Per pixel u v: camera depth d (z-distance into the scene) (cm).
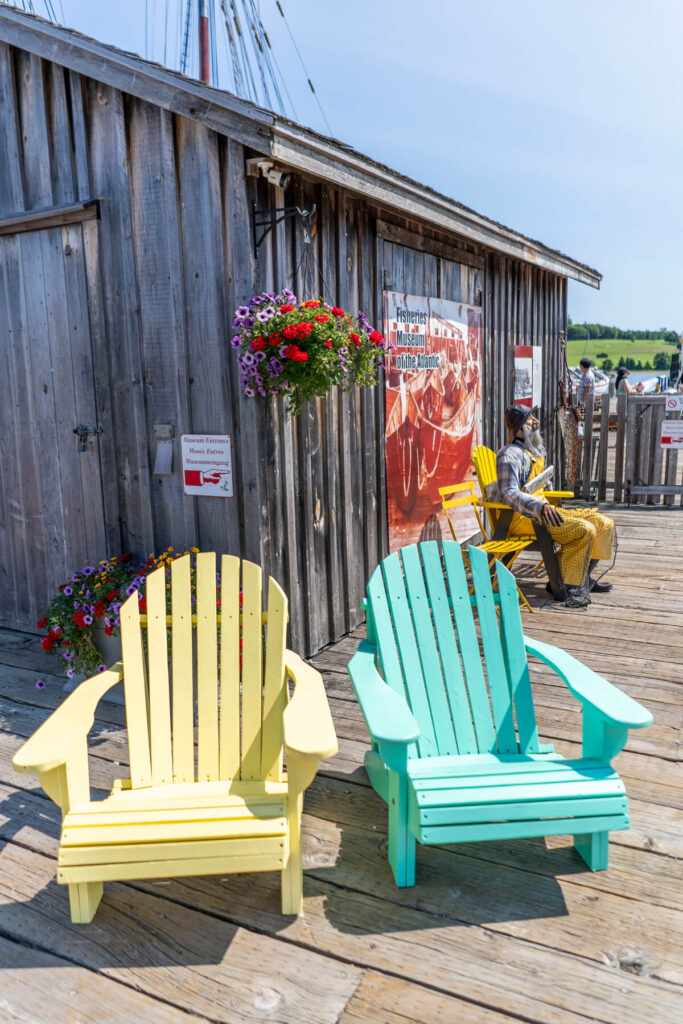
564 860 263
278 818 228
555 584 557
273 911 239
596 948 221
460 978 210
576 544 549
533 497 507
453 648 289
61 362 452
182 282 398
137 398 426
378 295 521
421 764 262
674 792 304
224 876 258
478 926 230
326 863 263
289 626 432
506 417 550
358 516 511
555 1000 202
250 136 350
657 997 202
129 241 411
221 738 270
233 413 399
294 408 399
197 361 402
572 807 236
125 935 230
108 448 442
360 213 494
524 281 836
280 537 420
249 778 268
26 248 452
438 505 638
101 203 416
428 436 614
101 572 415
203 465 408
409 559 294
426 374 602
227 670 271
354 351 394
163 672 270
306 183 430
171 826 224
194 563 412
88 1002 206
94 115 409
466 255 673
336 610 486
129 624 266
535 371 892
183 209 391
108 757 342
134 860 218
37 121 432
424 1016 198
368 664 280
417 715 278
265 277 396
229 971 215
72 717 242
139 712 264
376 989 207
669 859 262
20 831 287
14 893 252
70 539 472
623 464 1026
